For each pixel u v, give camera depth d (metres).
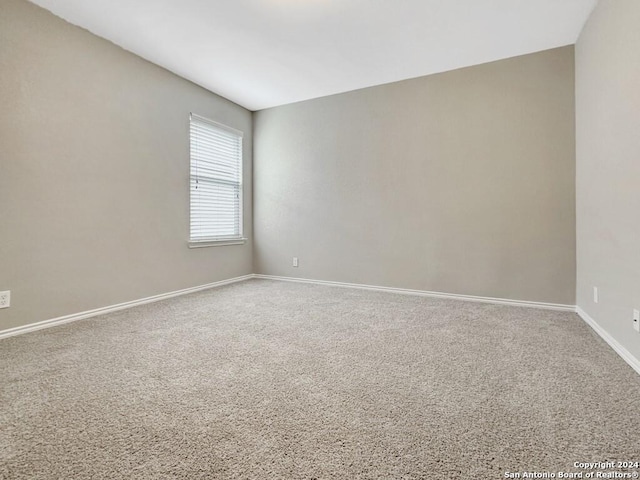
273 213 4.46
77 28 2.55
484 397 1.41
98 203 2.73
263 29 2.64
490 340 2.15
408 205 3.60
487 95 3.18
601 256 2.21
